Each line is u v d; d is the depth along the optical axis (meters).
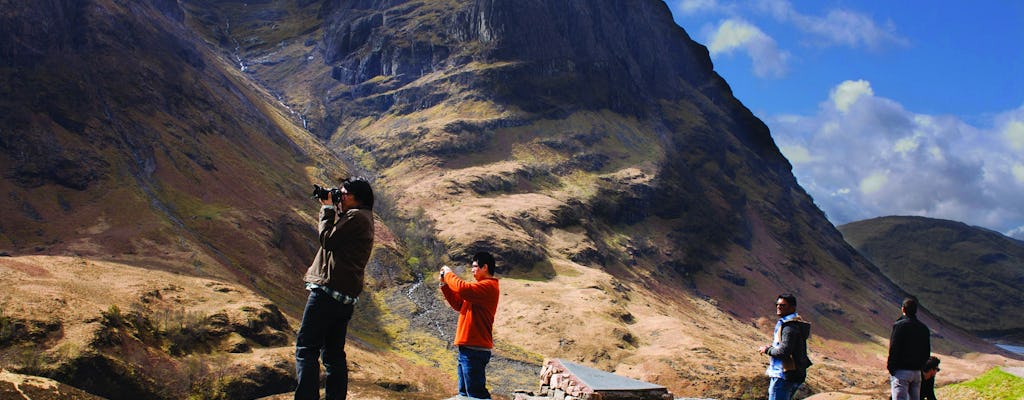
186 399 91.50
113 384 86.81
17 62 168.00
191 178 177.62
